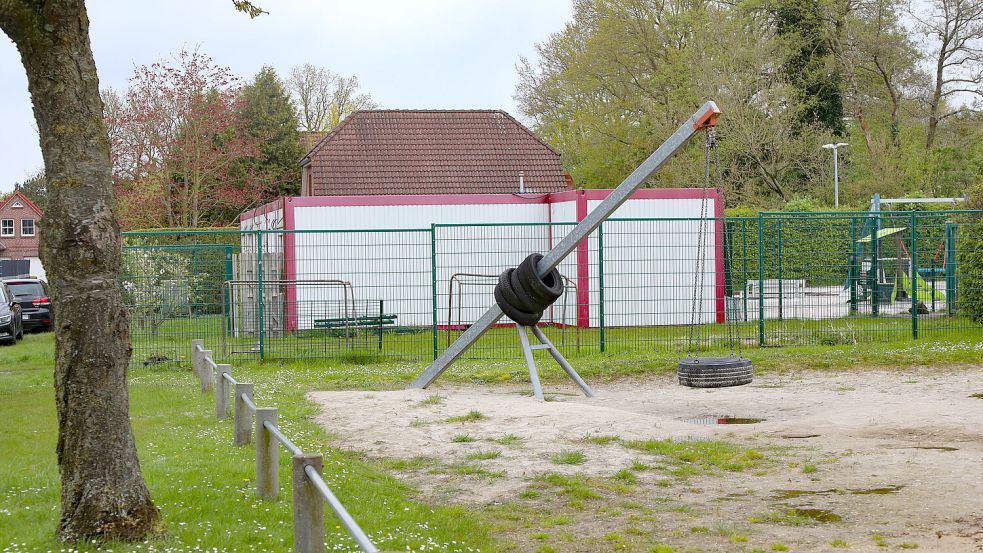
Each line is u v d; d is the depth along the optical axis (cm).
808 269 2308
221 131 4475
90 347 616
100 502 611
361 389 1484
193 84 4384
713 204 2327
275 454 732
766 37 4516
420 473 885
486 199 2442
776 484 817
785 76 4616
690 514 728
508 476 862
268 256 2298
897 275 2295
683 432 1067
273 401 1302
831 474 842
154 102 4353
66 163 616
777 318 2162
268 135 5706
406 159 3048
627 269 2280
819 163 4331
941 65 4681
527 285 1349
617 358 1747
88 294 618
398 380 1566
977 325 2030
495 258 2395
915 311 1927
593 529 689
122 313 633
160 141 4366
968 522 674
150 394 1393
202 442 991
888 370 1557
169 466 848
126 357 634
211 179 4678
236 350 1917
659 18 4572
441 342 2011
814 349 1791
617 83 4741
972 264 2031
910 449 930
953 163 4788
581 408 1202
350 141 3062
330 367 1762
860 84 4878
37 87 616
